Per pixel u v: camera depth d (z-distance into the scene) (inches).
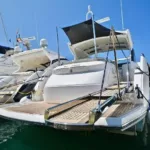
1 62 460.1
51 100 211.3
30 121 151.7
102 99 174.7
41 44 375.6
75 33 329.1
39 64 421.4
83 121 122.1
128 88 183.6
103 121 122.3
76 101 182.5
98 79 201.9
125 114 129.0
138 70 177.9
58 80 215.6
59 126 122.3
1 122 241.1
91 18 303.1
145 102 160.6
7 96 294.4
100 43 346.6
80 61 242.8
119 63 293.4
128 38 319.6
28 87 296.2
